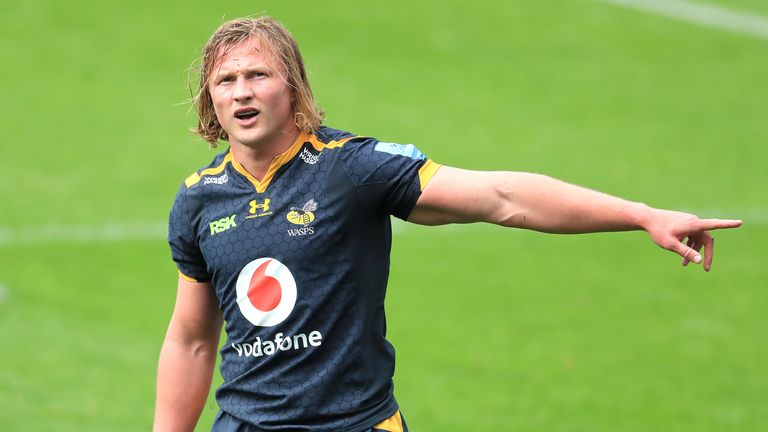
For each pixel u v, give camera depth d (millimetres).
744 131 54469
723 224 11586
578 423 27438
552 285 38188
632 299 37000
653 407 28562
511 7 65875
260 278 12656
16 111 53406
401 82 57562
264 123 12523
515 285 38125
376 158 12539
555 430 26953
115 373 30000
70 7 63219
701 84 59375
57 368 29984
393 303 36281
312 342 12625
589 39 63250
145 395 28547
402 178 12438
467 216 12414
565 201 12023
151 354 31672
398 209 12617
